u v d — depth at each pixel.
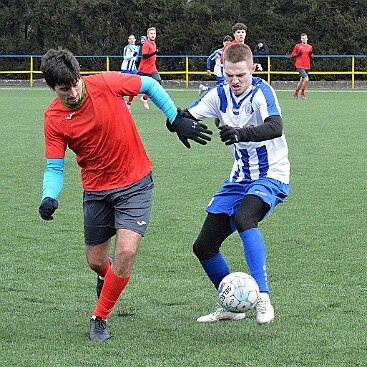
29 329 11.19
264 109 11.19
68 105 10.55
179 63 82.06
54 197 10.67
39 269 14.52
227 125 11.14
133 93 10.90
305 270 14.20
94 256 11.56
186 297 12.75
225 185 11.91
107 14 82.88
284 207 19.92
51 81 10.11
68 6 83.31
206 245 11.65
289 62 79.38
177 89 74.38
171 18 81.88
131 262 10.66
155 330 11.10
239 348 10.27
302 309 11.95
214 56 49.09
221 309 11.69
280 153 11.76
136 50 53.56
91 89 10.62
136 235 10.75
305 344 10.39
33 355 10.07
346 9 80.38
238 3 81.50
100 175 10.94
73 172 26.03
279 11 81.25
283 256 15.20
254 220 11.20
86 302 12.55
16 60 83.75
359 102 57.41
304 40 60.25
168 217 18.80
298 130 38.25
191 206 20.06
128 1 82.19
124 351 10.20
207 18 81.75
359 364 9.66
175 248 15.94
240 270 14.45
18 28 84.62
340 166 26.77
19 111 49.62
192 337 10.76
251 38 80.50
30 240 16.75
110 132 10.68
